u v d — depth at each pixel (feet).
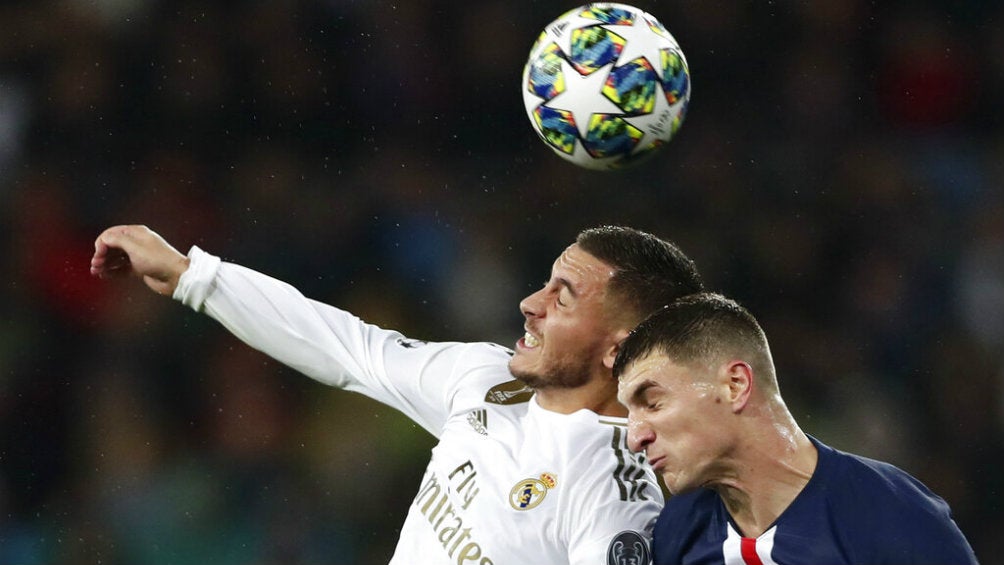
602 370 40.27
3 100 110.11
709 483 35.40
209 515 89.35
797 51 118.11
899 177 113.80
